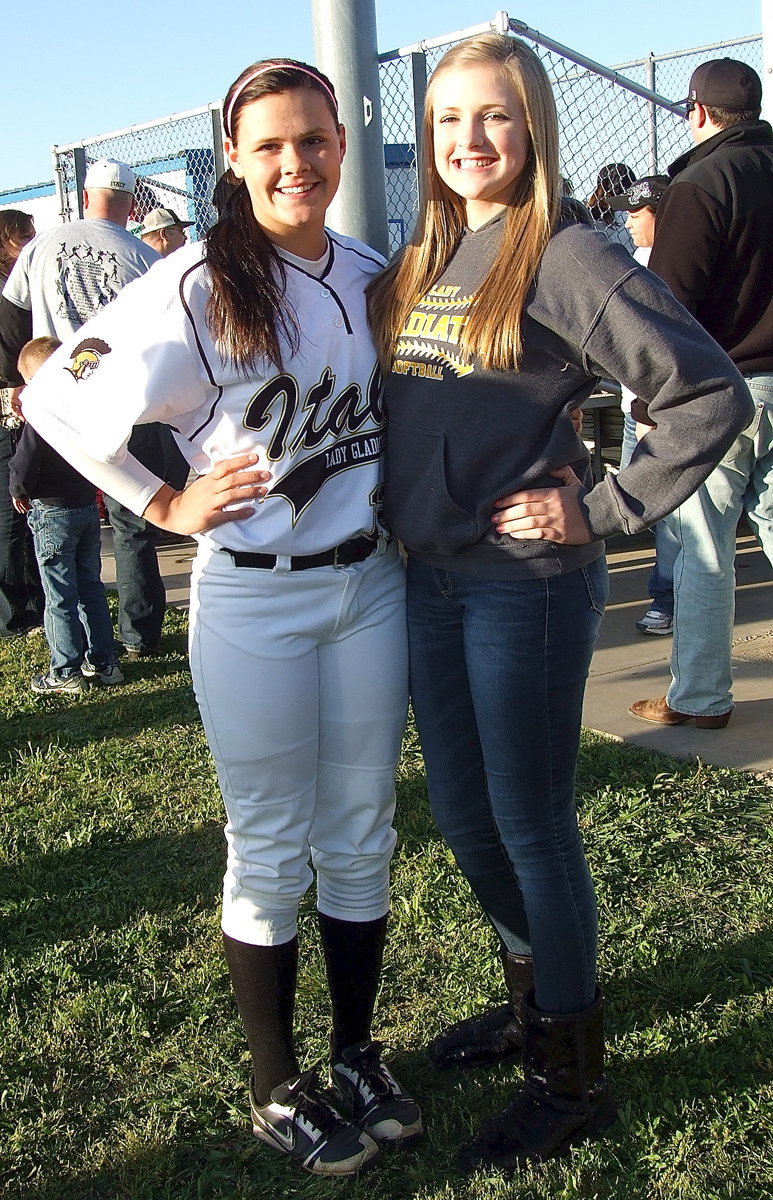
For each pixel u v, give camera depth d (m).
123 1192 2.02
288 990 2.05
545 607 1.88
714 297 3.46
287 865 2.00
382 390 1.94
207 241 1.83
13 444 5.37
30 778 3.95
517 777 1.95
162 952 2.76
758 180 3.36
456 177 1.80
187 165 7.16
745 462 3.60
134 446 4.45
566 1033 1.99
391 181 4.79
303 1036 2.41
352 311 1.91
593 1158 1.98
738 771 3.50
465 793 2.10
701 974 2.47
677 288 3.44
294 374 1.82
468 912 2.81
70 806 3.66
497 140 1.74
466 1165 2.00
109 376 1.79
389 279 1.93
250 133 1.75
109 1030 2.46
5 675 5.31
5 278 5.98
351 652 1.98
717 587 3.74
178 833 3.43
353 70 3.88
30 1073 2.34
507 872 2.16
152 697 4.82
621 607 5.68
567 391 1.82
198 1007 2.51
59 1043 2.43
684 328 1.72
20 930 2.89
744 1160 1.96
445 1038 2.31
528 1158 1.99
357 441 1.92
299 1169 2.04
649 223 5.10
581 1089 2.02
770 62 4.30
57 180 7.22
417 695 2.07
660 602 5.14
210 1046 2.39
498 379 1.80
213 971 2.64
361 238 3.97
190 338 1.78
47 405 1.87
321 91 1.77
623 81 5.25
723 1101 2.11
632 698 4.27
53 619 4.90
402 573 2.07
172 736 4.32
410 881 2.97
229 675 1.92
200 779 3.87
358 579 1.94
